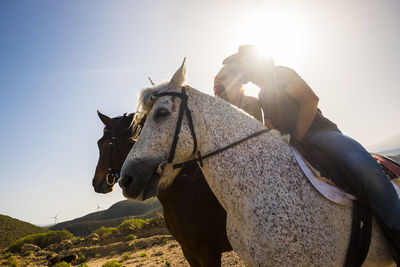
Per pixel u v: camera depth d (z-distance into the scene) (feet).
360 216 6.26
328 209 6.13
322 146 7.23
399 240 6.06
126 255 53.72
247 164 6.59
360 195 6.48
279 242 5.96
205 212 10.34
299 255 5.88
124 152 14.69
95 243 85.76
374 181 6.22
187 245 10.77
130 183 6.45
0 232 267.39
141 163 6.47
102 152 15.07
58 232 135.13
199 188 10.50
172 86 7.17
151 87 7.32
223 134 6.96
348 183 6.66
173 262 36.42
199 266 11.41
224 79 10.11
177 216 10.66
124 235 85.40
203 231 10.34
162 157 6.63
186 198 10.50
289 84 7.38
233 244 6.97
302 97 7.17
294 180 6.35
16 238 257.96
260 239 6.10
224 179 6.73
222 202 6.88
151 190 6.52
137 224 109.29
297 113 7.73
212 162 6.90
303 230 5.94
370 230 6.24
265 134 7.07
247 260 6.48
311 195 6.20
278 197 6.20
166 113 6.81
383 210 6.12
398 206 6.06
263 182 6.38
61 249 88.79
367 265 6.59
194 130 6.90
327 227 5.99
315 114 7.51
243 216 6.40
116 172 14.82
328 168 6.72
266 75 7.88
